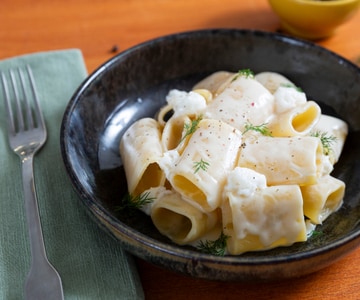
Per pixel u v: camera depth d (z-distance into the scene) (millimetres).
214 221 353
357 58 510
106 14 568
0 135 430
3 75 469
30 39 539
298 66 453
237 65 470
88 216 369
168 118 422
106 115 428
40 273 326
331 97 438
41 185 393
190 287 341
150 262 316
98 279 337
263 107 397
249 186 336
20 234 365
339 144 399
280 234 338
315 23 508
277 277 305
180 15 567
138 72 449
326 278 344
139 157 375
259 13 569
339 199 368
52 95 464
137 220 365
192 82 467
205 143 358
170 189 369
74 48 528
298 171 348
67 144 365
